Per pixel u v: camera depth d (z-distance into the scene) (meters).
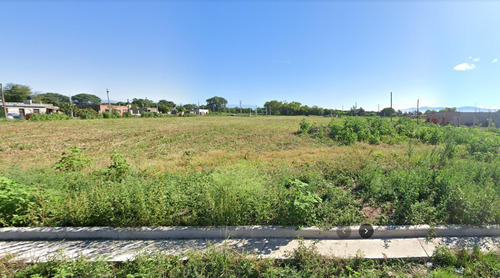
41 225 3.29
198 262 2.48
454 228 3.20
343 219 3.32
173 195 3.59
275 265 2.60
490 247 2.95
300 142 12.20
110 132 17.48
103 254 2.77
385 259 2.71
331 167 5.64
